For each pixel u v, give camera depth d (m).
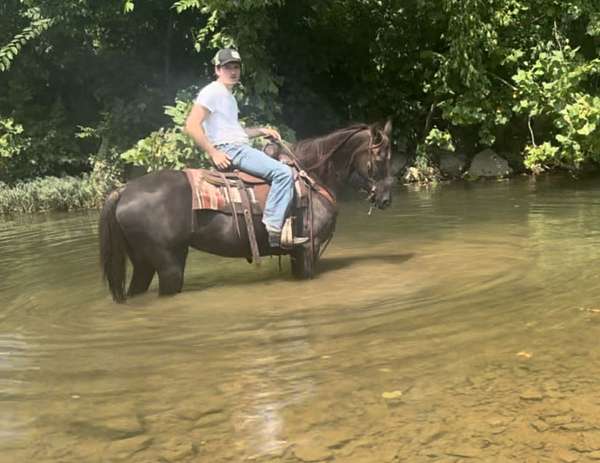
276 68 15.31
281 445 2.89
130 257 5.59
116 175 14.30
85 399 3.48
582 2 13.45
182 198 5.50
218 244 5.65
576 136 13.10
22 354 4.21
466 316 4.53
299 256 5.90
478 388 3.36
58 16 14.26
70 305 5.39
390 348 4.00
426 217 9.23
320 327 4.48
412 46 16.20
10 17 15.22
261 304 5.16
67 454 2.91
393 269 6.09
